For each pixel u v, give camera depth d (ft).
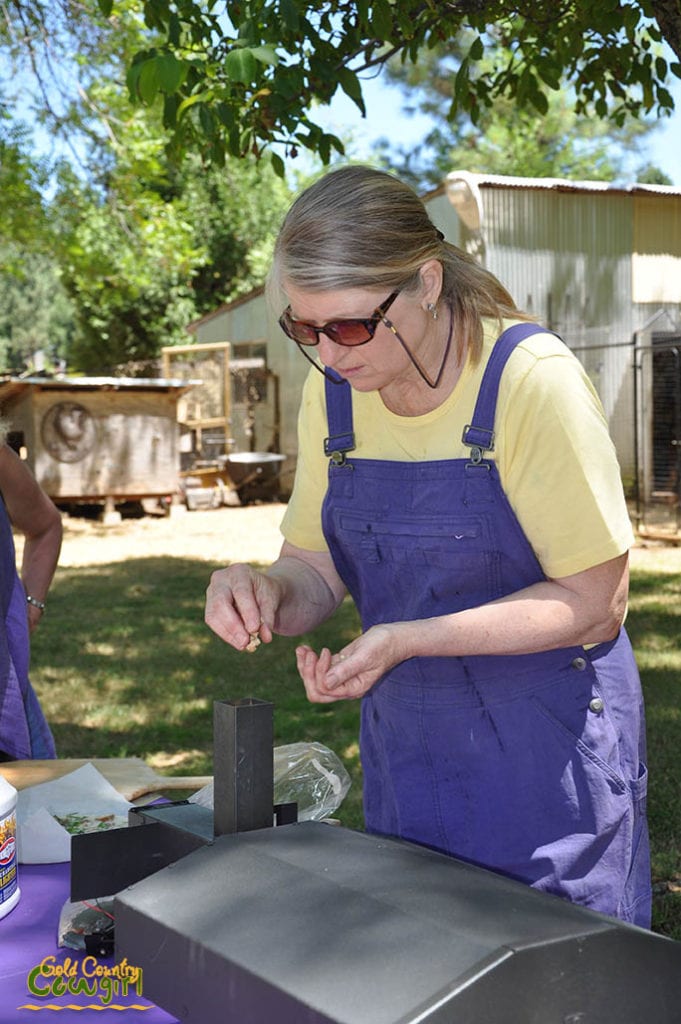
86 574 34.68
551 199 44.34
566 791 5.19
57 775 6.76
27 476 8.74
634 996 3.15
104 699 20.57
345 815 14.10
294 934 3.25
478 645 4.80
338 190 4.61
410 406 5.21
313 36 11.60
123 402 47.16
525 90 13.44
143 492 47.85
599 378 45.47
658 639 22.86
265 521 47.52
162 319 84.84
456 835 5.32
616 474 4.92
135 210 45.01
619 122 14.84
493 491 5.06
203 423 54.95
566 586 4.96
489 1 11.78
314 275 4.53
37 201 44.01
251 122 12.34
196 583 32.76
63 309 158.71
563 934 3.06
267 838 3.98
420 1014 2.78
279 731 18.02
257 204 85.51
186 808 4.76
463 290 5.09
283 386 57.16
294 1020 2.97
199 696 20.59
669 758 15.89
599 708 5.26
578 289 45.21
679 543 36.47
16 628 7.47
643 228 46.21
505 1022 2.92
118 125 38.50
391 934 3.15
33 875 5.51
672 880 12.39
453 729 5.29
